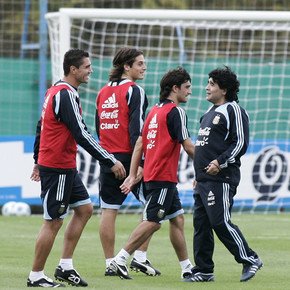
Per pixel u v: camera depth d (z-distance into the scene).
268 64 69.12
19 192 64.31
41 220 59.84
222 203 34.00
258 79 69.31
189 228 55.22
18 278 35.22
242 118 34.00
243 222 59.31
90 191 63.88
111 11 60.59
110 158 32.84
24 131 70.69
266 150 65.88
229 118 34.00
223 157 33.66
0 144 63.94
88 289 32.25
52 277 35.72
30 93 70.69
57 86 32.69
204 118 34.72
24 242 47.94
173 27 68.25
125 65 37.75
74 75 33.03
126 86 37.44
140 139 36.34
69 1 85.19
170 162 35.09
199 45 73.75
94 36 73.69
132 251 35.28
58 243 48.09
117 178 34.50
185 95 35.53
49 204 32.50
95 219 60.50
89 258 42.03
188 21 63.25
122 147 37.53
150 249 45.62
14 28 81.88
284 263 40.56
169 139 34.97
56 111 32.31
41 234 32.53
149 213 35.12
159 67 68.25
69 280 33.28
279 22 64.00
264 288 32.84
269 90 69.44
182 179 64.06
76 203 33.78
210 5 87.12
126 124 37.50
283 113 69.19
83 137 32.38
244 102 69.19
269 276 36.34
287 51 74.69
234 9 87.12
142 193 37.41
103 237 37.12
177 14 61.31
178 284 33.84
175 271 38.19
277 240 49.59
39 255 32.50
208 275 34.84
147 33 73.25
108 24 73.62
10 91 70.56
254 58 70.06
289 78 69.31
